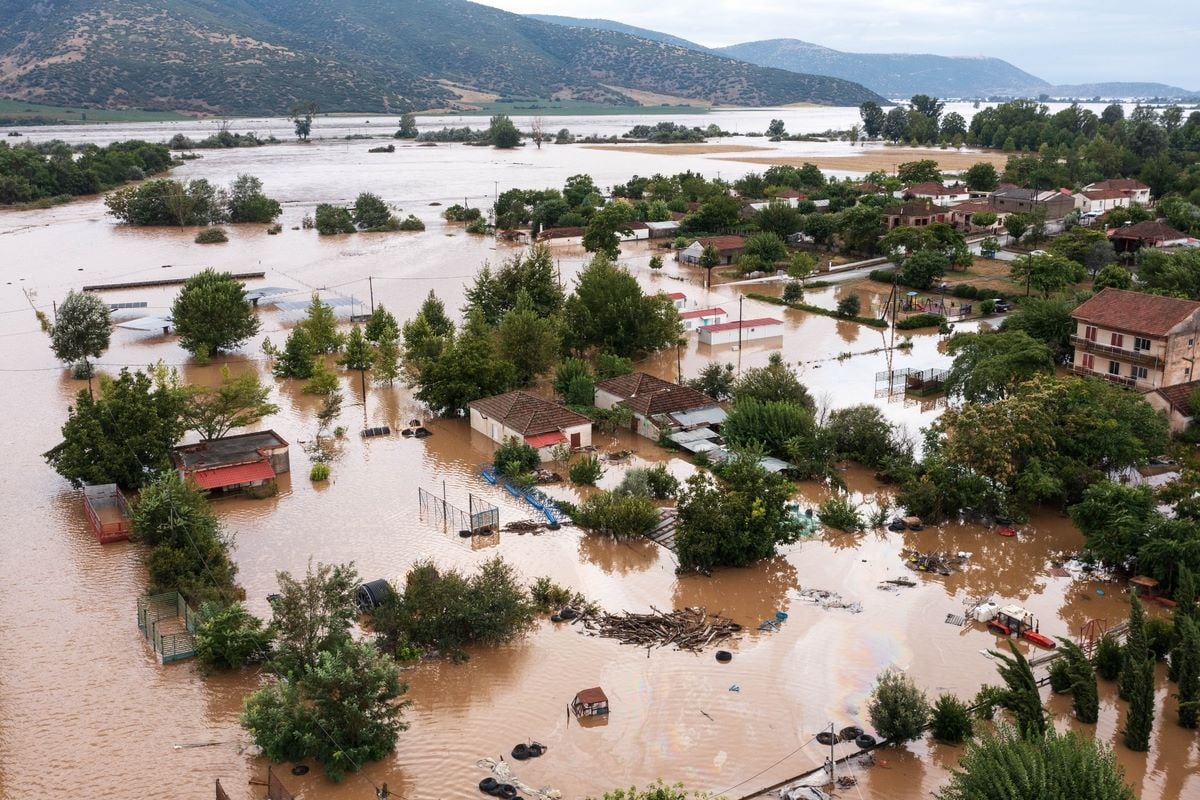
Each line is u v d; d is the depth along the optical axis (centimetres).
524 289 11644
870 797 4134
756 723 4672
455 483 7681
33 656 5262
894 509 7169
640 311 10756
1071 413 7275
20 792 4197
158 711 4800
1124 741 4484
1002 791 3481
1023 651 5288
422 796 4184
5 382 10306
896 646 5353
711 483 6488
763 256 16362
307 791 4228
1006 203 19612
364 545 6581
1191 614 5078
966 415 7162
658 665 5181
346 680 4369
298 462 8138
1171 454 7656
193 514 6178
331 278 15550
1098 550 6078
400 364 10488
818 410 9006
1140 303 9069
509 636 5428
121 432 7369
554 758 4412
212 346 11238
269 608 5697
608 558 6469
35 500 7344
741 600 5903
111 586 6047
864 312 13288
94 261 17012
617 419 8688
